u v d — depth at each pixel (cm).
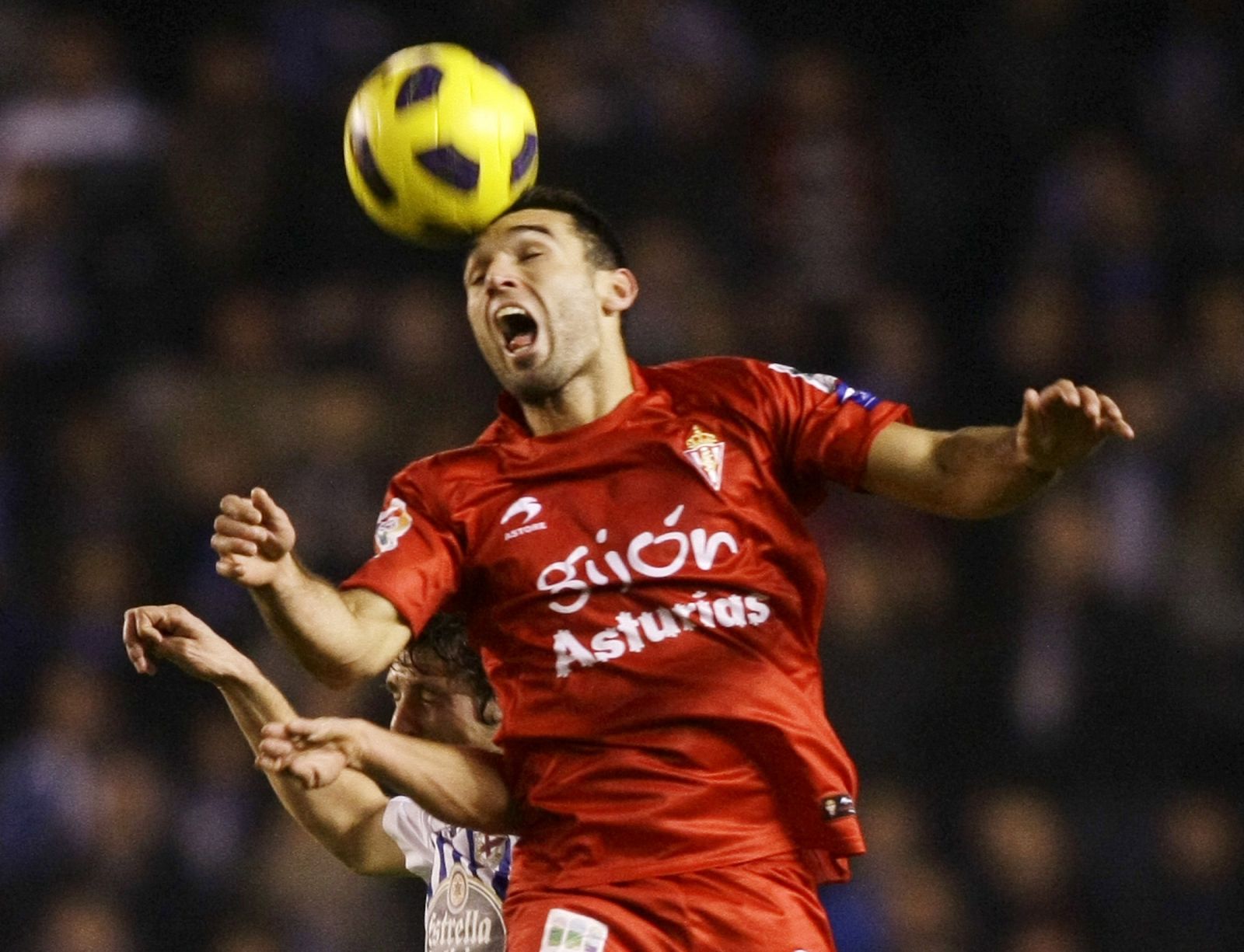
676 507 1508
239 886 3372
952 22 4388
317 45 4291
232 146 4156
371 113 1541
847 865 1542
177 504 3741
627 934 1457
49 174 4156
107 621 3641
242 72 4206
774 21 4403
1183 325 3953
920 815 3375
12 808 3453
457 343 3897
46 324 4041
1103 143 4219
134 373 4000
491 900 1606
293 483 3688
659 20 4238
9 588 3706
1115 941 3309
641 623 1487
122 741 3541
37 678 3622
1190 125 4219
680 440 1527
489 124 1530
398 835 1698
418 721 1644
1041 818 3359
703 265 4003
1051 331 3947
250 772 3484
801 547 1523
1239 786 3428
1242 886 3350
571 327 1529
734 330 3938
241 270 4106
